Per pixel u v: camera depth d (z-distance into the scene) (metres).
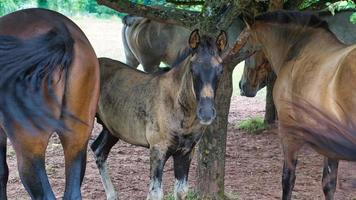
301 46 6.96
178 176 7.00
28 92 5.27
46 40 5.36
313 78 6.38
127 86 7.23
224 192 8.06
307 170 9.83
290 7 9.10
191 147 6.86
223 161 7.91
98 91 5.89
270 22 7.46
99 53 21.83
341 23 11.61
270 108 13.23
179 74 6.60
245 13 7.77
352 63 5.82
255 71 11.91
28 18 5.55
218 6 7.50
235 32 11.95
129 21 13.77
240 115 15.05
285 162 6.85
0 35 5.36
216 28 7.44
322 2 9.46
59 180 9.02
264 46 7.66
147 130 6.83
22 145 5.34
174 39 13.02
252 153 11.15
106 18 30.31
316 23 6.96
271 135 12.62
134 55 14.13
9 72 5.25
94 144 8.07
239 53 7.75
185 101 6.48
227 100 7.82
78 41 5.68
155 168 6.73
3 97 5.26
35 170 5.36
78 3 28.41
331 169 7.08
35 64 5.29
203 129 6.81
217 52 6.29
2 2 19.08
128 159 10.42
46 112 5.33
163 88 6.75
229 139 12.32
